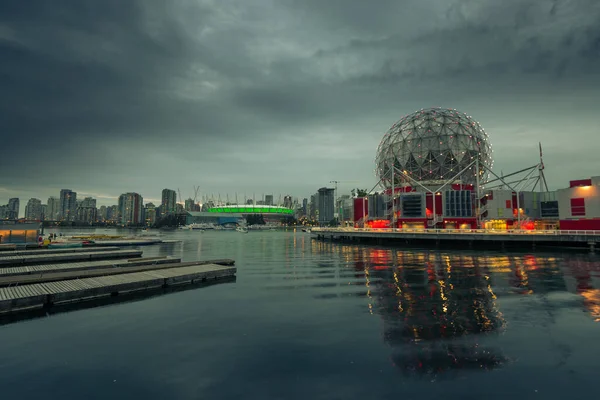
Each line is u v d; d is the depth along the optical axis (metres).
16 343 10.41
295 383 7.73
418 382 7.74
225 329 11.52
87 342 10.45
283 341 10.33
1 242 43.34
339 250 46.03
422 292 17.34
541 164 65.62
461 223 64.75
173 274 20.95
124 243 59.59
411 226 67.62
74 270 24.80
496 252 40.06
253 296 16.72
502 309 13.88
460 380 7.83
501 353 9.33
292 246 57.91
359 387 7.54
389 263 29.98
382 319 12.51
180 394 7.30
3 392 7.41
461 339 10.39
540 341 10.20
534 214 65.56
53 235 63.94
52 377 8.12
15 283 17.94
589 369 8.34
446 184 66.75
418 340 10.34
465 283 19.81
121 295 17.36
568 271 24.42
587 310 13.69
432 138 75.06
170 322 12.45
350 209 95.31
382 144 86.12
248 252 45.09
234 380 7.90
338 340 10.38
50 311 14.27
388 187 82.44
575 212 50.59
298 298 16.14
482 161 75.88
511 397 7.08
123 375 8.20
